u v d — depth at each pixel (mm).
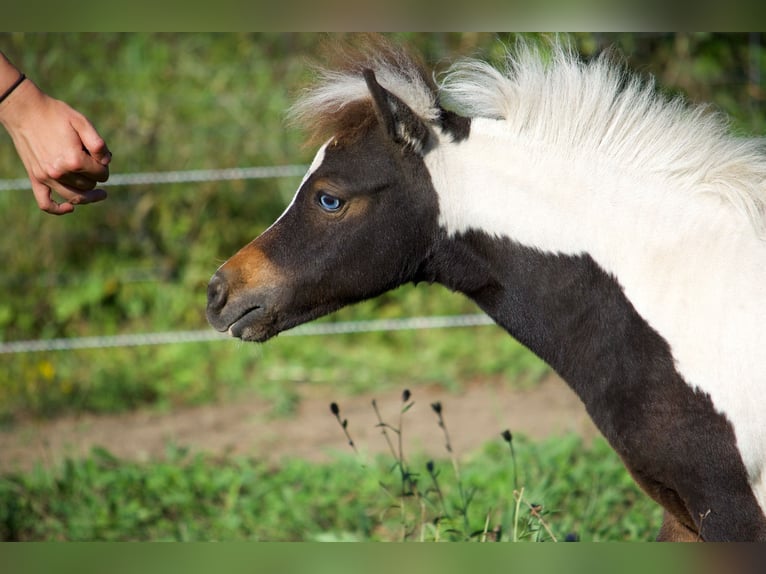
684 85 11367
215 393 10172
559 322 4637
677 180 4551
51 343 10438
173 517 7297
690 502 4430
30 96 4613
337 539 6457
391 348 11023
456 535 6082
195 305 11414
